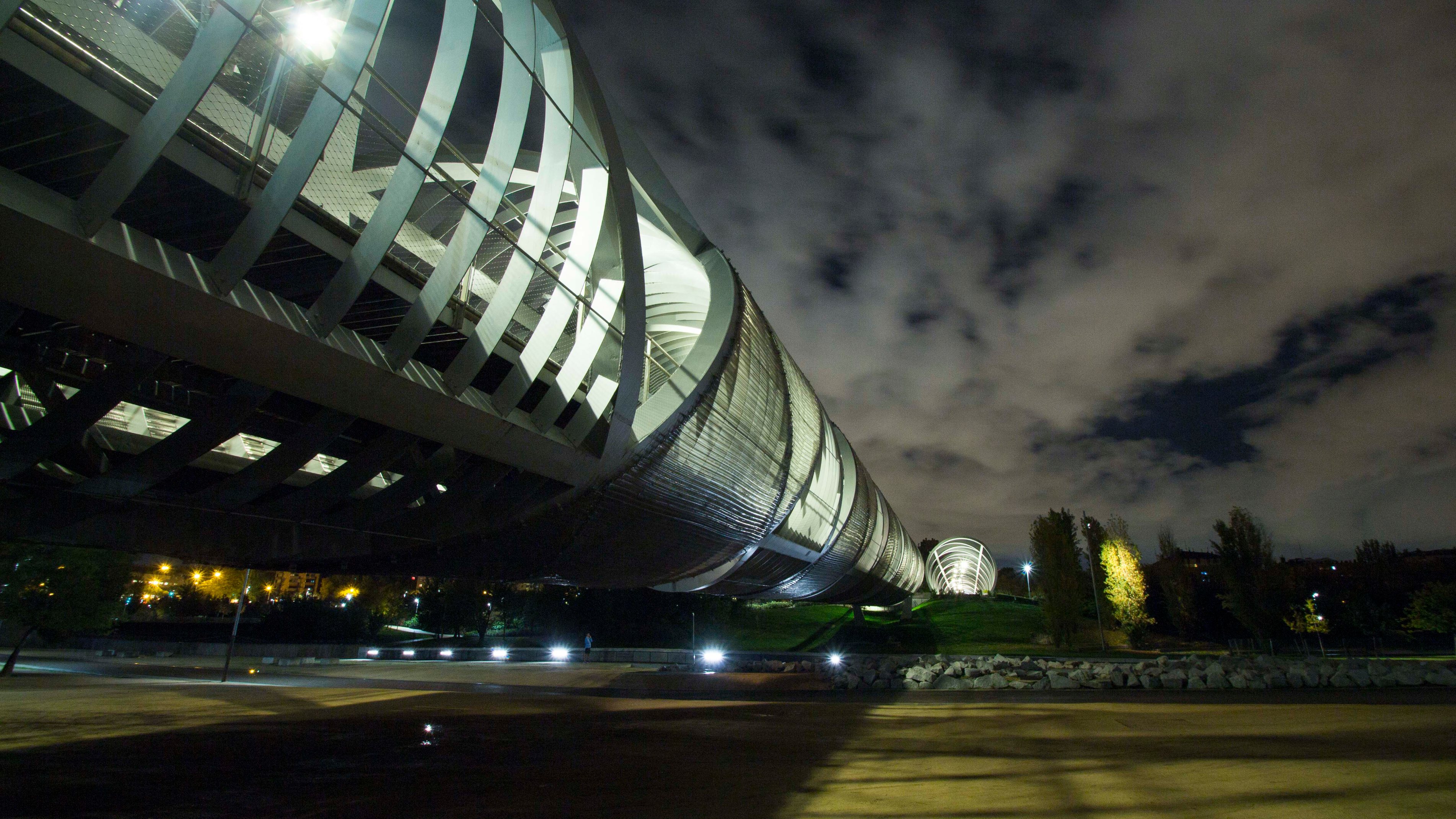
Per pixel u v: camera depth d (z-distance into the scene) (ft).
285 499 36.01
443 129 28.50
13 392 34.91
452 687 71.77
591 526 55.77
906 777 27.63
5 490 33.60
